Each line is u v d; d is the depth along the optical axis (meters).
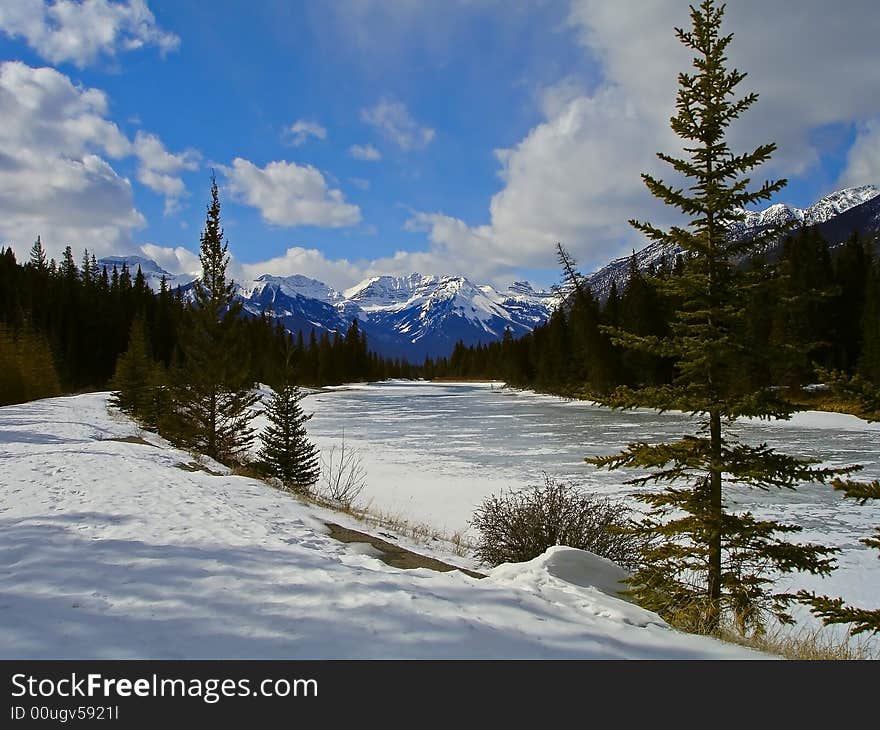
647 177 6.03
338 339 129.38
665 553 6.01
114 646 3.24
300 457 16.39
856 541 10.52
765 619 6.38
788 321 23.91
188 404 17.53
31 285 66.44
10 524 6.23
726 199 5.70
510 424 34.75
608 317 56.81
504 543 8.88
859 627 4.36
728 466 5.72
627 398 6.23
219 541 6.05
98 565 4.79
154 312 76.50
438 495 15.20
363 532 8.77
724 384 5.93
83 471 10.59
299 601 4.12
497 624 3.97
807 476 5.51
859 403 4.09
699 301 5.95
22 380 36.56
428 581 4.98
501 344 124.62
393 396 73.06
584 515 8.90
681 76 5.99
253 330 70.06
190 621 3.65
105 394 45.94
